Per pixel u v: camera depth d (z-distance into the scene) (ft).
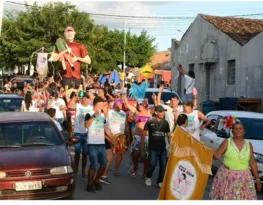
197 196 20.99
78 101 42.68
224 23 86.12
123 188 30.71
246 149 21.34
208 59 83.56
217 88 83.30
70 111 43.04
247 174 21.31
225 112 37.32
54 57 54.80
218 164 33.58
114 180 33.30
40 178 23.49
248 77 72.13
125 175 35.17
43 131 27.84
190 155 21.31
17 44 129.90
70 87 54.29
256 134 34.19
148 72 45.57
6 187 22.91
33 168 23.54
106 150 31.73
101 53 136.67
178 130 21.83
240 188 21.09
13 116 29.12
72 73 55.06
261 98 67.67
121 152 34.42
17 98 48.06
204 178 20.86
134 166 34.42
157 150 30.48
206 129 37.52
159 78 104.06
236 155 21.20
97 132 29.19
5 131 27.30
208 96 86.84
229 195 21.15
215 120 37.01
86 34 130.31
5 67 144.46
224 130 33.53
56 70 102.58
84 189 30.09
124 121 34.47
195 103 37.27
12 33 131.85
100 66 135.33
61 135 28.17
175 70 105.29
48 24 127.75
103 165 29.66
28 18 128.77
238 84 75.51
